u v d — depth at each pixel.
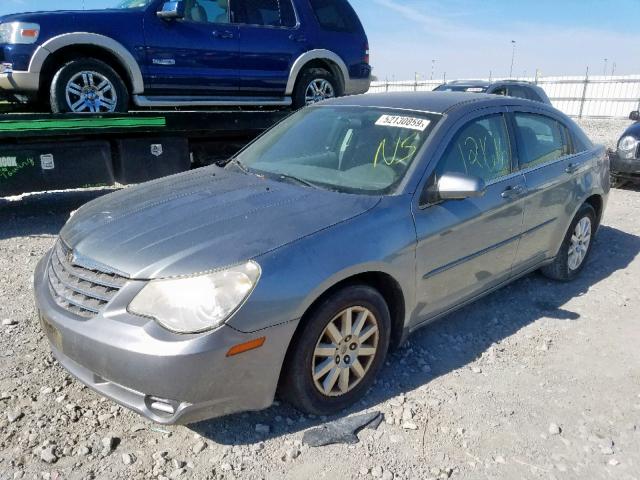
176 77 6.57
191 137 6.71
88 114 5.73
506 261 3.96
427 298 3.34
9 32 5.68
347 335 2.88
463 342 3.79
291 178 3.48
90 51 6.13
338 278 2.71
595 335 3.95
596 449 2.76
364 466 2.59
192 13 6.64
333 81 8.09
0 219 6.54
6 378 3.17
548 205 4.23
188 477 2.49
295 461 2.61
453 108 3.72
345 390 2.96
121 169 6.23
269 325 2.50
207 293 2.42
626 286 4.87
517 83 12.01
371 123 3.75
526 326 4.05
